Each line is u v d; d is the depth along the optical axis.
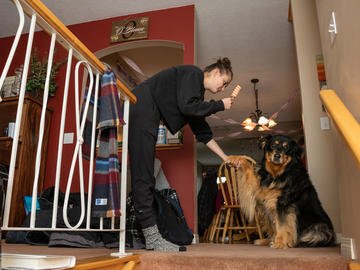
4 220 0.82
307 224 2.25
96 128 1.42
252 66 4.86
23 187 2.92
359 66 1.09
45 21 1.01
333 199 2.69
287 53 4.46
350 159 1.27
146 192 1.66
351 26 1.15
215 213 3.90
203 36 4.04
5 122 3.15
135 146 1.72
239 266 1.26
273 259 1.25
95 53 3.65
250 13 3.59
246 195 2.66
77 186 3.14
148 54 4.70
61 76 3.56
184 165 3.08
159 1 3.45
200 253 1.45
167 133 3.04
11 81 3.32
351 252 1.27
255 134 7.75
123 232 1.37
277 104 6.54
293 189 2.34
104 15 3.69
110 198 1.23
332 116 1.11
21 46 3.88
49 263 0.78
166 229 1.87
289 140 2.53
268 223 2.54
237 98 6.23
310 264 1.22
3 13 3.65
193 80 1.84
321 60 2.94
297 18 3.13
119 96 1.49
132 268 1.24
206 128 2.20
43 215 2.22
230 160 2.36
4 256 0.76
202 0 3.42
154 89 1.85
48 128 3.35
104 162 1.30
